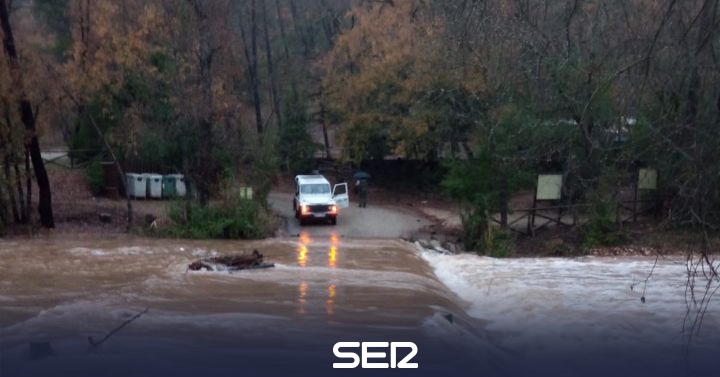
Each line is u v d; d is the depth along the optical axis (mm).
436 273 23703
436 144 43125
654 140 9508
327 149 54812
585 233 29531
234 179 33156
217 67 34531
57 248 26156
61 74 31391
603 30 11648
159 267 21312
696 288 18922
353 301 15375
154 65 35156
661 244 21234
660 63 9578
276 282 18016
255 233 31844
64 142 48375
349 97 45531
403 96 42594
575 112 11719
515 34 13594
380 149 47500
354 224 38594
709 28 9117
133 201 39906
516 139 20969
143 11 35188
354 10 46219
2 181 30625
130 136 37438
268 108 57281
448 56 28703
